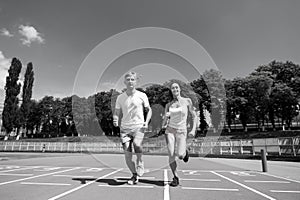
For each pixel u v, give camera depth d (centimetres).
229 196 456
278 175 795
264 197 453
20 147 3281
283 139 1555
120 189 502
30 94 5438
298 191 513
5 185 554
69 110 4966
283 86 3800
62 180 629
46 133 5825
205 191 499
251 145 1808
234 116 3969
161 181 616
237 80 3791
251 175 788
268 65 4469
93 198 423
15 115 5122
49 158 1712
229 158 1852
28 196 438
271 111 4019
